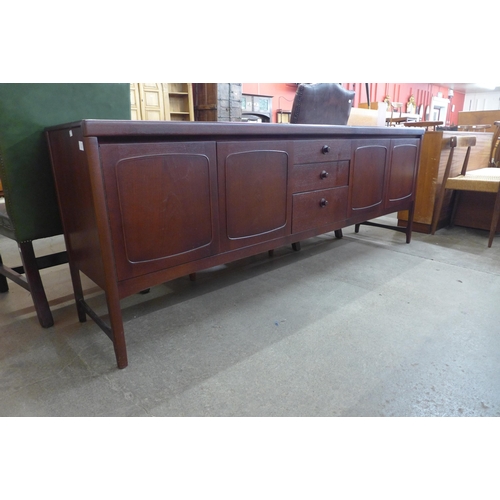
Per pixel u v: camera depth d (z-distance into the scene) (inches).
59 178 47.3
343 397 40.5
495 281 71.4
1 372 45.3
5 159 47.0
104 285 43.1
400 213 112.7
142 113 187.3
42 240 105.0
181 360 47.4
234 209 53.7
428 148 101.7
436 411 38.5
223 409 39.1
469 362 46.2
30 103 47.0
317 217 68.9
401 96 366.9
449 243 97.6
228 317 58.5
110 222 40.6
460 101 493.0
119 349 45.2
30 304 64.1
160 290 69.1
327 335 52.8
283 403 39.8
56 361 47.5
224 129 48.1
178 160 44.9
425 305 61.4
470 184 95.5
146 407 39.4
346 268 79.1
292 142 59.4
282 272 77.4
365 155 75.6
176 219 46.7
